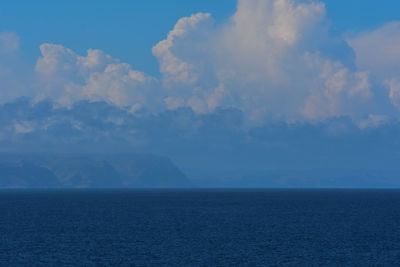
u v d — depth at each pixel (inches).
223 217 5378.9
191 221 4852.4
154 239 3442.4
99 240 3388.3
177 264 2551.7
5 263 2559.1
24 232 3838.6
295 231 3961.6
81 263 2573.8
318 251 2947.8
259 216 5541.3
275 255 2805.1
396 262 2620.6
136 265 2527.1
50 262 2591.0
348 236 3651.6
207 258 2709.2
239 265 2527.1
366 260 2669.8
